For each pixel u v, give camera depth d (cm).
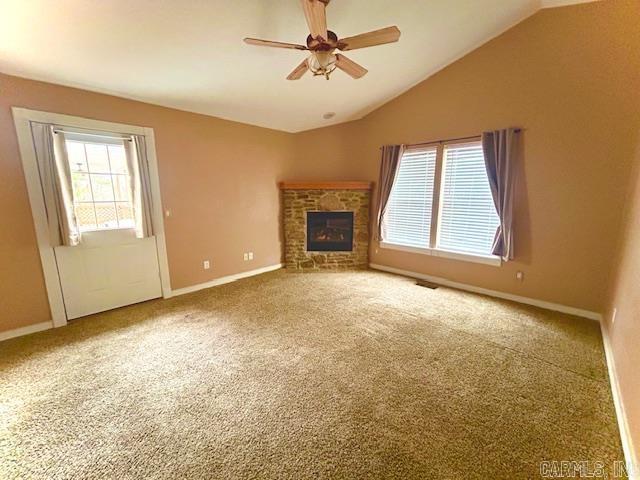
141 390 189
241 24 229
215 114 388
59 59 233
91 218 296
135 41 227
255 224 461
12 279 255
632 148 257
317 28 179
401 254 454
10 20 187
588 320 289
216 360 222
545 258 315
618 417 162
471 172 365
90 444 148
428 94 390
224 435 153
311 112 432
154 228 342
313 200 480
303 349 238
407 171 433
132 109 314
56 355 230
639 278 175
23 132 249
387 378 200
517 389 188
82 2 184
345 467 134
